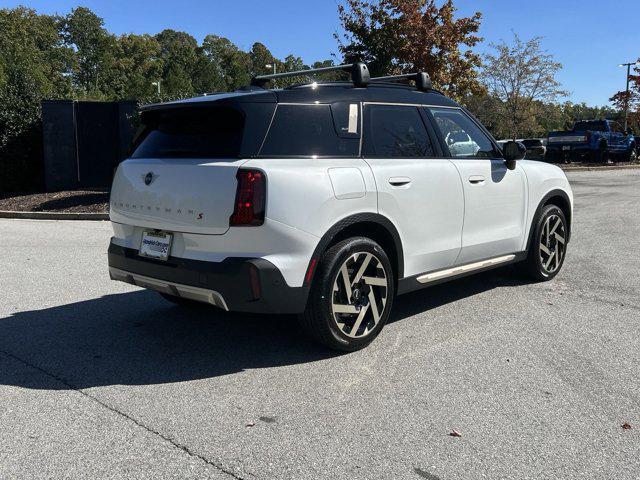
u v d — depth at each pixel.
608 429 3.21
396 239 4.52
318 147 4.17
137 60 131.38
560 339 4.62
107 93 116.25
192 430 3.20
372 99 4.63
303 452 2.97
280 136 4.02
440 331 4.82
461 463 2.87
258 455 2.94
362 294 4.33
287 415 3.37
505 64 28.36
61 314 5.36
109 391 3.70
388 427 3.22
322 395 3.63
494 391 3.68
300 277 3.91
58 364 4.16
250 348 4.47
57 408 3.46
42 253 8.44
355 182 4.18
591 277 6.66
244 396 3.62
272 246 3.81
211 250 3.89
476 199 5.21
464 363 4.14
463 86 19.91
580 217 11.83
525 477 2.75
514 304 5.59
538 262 6.24
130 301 5.80
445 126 5.21
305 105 4.21
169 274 4.06
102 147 16.66
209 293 3.87
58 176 16.41
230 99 3.97
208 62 130.50
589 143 26.48
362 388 3.73
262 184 3.76
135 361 4.21
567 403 3.52
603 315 5.25
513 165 5.68
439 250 4.90
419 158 4.82
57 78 108.75
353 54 18.59
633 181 20.45
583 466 2.85
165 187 4.10
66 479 2.73
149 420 3.31
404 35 18.42
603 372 3.98
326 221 4.00
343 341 4.22
